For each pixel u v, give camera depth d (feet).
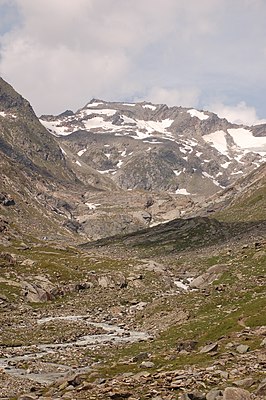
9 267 468.34
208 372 124.36
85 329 285.43
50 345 240.73
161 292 441.27
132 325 302.04
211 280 406.62
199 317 248.11
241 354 144.87
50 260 547.90
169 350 188.14
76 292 439.63
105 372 154.51
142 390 116.37
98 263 563.48
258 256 391.24
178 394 107.86
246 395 97.81
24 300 385.09
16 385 153.69
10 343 238.89
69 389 132.87
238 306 242.17
